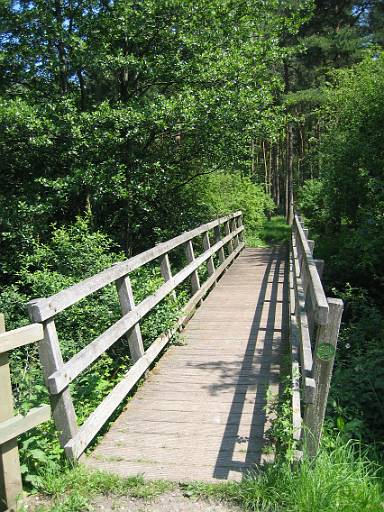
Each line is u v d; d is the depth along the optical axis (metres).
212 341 6.52
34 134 10.73
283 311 7.88
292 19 12.96
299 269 6.63
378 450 4.33
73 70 12.20
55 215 12.77
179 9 11.18
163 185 13.08
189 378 5.29
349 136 12.91
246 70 11.70
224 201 17.17
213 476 3.49
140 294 5.95
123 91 12.46
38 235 11.28
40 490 3.33
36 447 3.48
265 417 4.36
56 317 6.15
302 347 3.93
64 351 5.52
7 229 11.06
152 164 12.16
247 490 3.26
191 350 6.20
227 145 12.54
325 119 17.69
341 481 3.21
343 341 6.77
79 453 3.59
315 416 3.30
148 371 5.53
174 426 4.26
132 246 13.53
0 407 3.05
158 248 6.25
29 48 11.80
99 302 6.46
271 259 13.48
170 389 5.04
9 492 3.11
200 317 7.68
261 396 4.80
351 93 12.98
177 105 10.88
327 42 23.95
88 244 8.68
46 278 7.53
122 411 4.59
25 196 11.39
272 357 5.84
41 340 3.45
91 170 11.08
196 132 11.99
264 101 11.64
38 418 3.23
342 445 3.82
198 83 11.93
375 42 24.66
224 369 5.52
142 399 4.82
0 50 12.02
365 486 3.26
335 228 15.36
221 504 3.21
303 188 20.22
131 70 12.45
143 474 3.52
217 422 4.30
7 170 12.27
